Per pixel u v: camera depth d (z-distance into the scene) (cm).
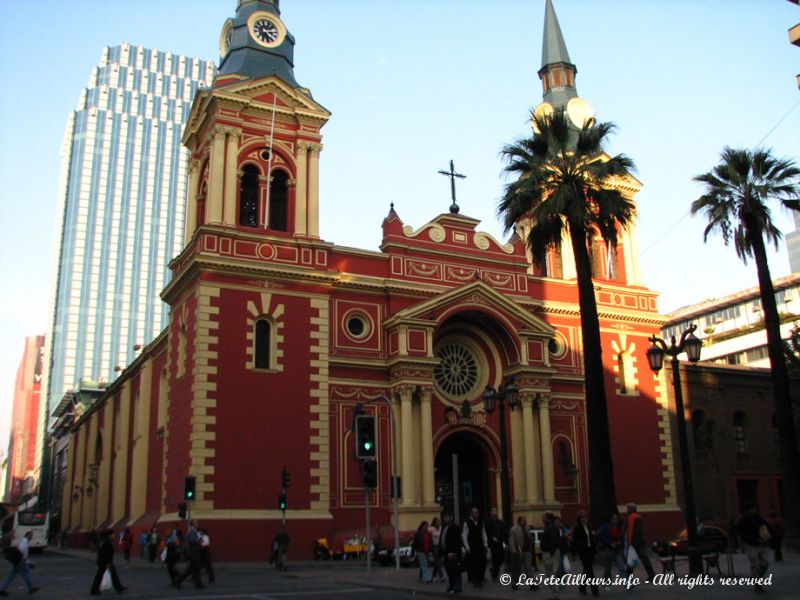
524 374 4253
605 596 1997
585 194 3394
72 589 2589
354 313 4053
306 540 3556
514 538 2244
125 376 5894
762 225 3688
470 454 4347
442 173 4538
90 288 16262
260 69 4259
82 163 16938
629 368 4747
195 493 3309
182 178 17762
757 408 5294
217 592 2334
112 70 17862
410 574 2853
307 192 4112
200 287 3666
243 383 3631
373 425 2905
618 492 4456
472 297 4234
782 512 5175
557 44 5434
